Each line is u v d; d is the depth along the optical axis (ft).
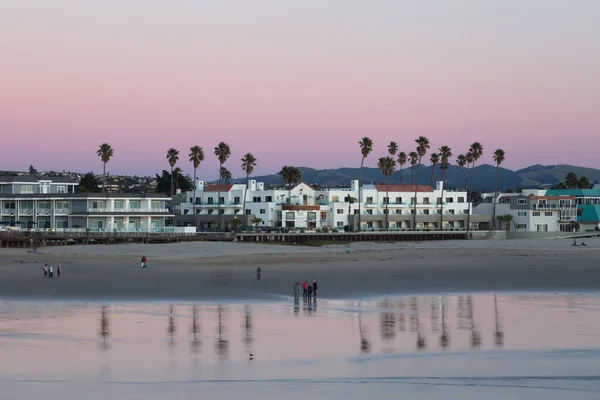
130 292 266.36
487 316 212.23
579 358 156.25
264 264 395.14
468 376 140.87
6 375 141.49
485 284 295.48
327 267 377.91
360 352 164.35
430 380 137.80
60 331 186.39
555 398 125.18
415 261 420.77
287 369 148.05
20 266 359.66
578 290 276.00
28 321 200.75
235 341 176.14
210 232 641.81
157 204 649.20
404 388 131.75
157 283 295.48
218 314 215.92
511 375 141.49
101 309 224.33
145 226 637.71
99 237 559.38
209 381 137.80
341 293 266.98
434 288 282.36
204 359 156.97
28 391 129.80
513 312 220.02
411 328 193.16
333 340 177.58
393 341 176.55
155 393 128.77
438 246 605.73
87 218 613.93
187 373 144.46
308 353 163.22
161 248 512.22
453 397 126.00
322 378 140.05
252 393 128.57
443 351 165.07
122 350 165.07
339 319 207.62
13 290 269.23
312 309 226.58
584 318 207.92
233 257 444.55
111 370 146.41
